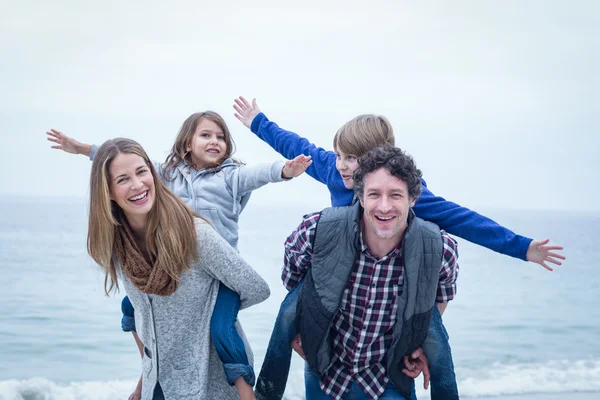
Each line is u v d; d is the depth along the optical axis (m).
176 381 2.92
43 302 11.88
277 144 4.00
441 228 3.12
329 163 3.60
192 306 2.88
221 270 2.85
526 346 9.81
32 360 8.34
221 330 2.85
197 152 3.81
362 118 3.32
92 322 10.41
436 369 2.97
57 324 10.27
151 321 2.87
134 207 2.74
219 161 3.81
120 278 2.94
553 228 46.78
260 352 8.85
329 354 2.98
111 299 12.12
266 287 2.99
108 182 2.75
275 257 21.00
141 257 2.82
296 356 7.30
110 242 2.81
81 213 39.78
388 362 2.90
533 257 2.98
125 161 2.73
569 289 15.70
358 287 2.87
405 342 2.86
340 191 3.44
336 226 2.81
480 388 7.15
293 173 3.53
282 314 3.03
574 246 31.03
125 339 9.41
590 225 50.91
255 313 10.71
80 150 3.99
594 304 13.79
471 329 11.20
